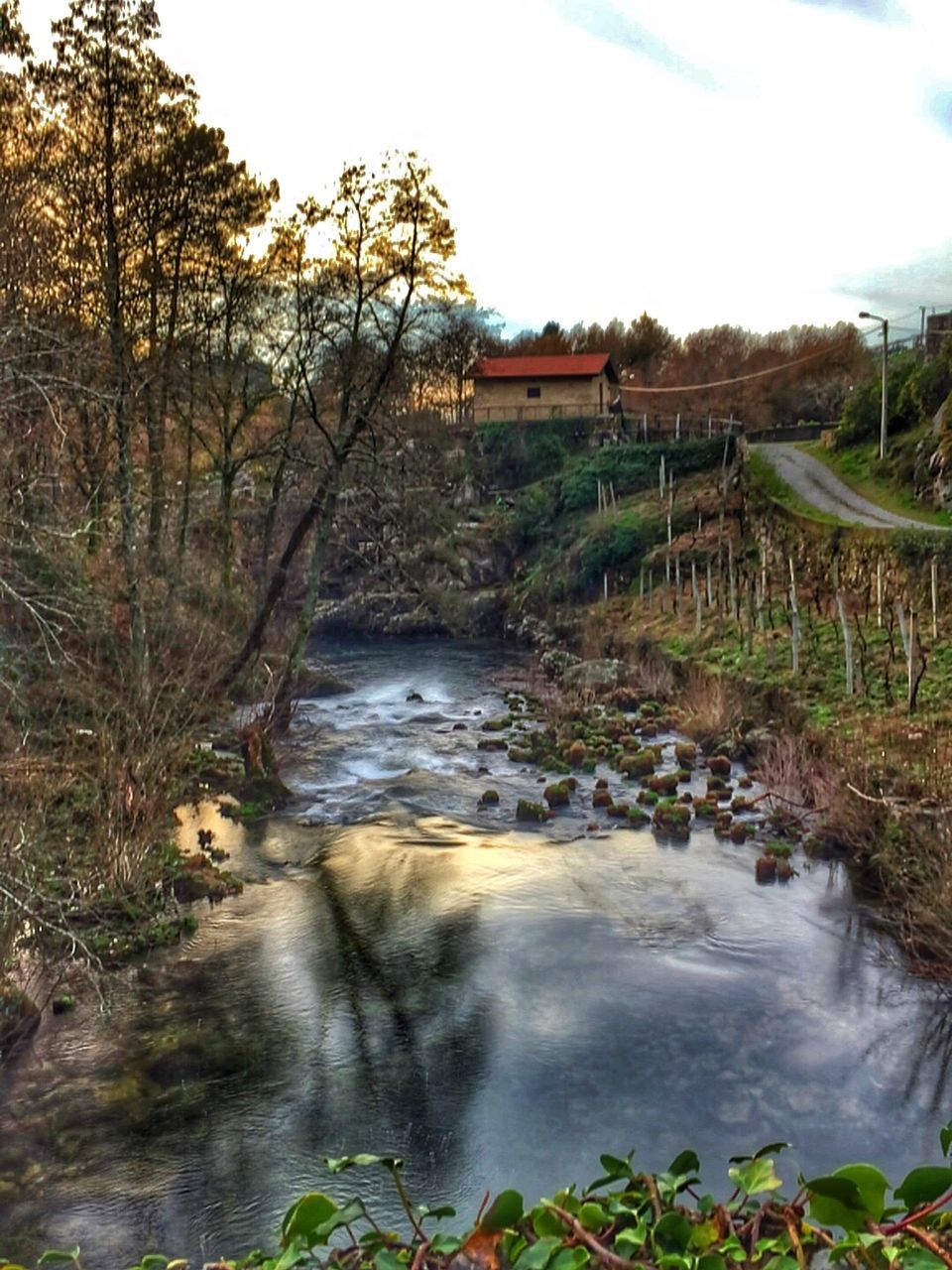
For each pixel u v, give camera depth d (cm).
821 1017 1020
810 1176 771
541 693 2811
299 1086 906
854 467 3816
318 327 2217
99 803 1330
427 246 2148
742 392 6756
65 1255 273
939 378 3631
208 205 2419
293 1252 235
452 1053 963
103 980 1094
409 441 2989
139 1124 847
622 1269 219
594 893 1363
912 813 1302
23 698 1437
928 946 1126
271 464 3134
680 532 3900
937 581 2305
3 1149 809
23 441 1605
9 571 1349
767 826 1602
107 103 1991
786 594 2828
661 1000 1060
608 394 6178
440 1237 240
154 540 2400
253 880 1421
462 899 1347
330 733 2345
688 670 2581
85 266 2139
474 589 4516
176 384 2531
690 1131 834
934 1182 221
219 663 2212
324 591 4488
